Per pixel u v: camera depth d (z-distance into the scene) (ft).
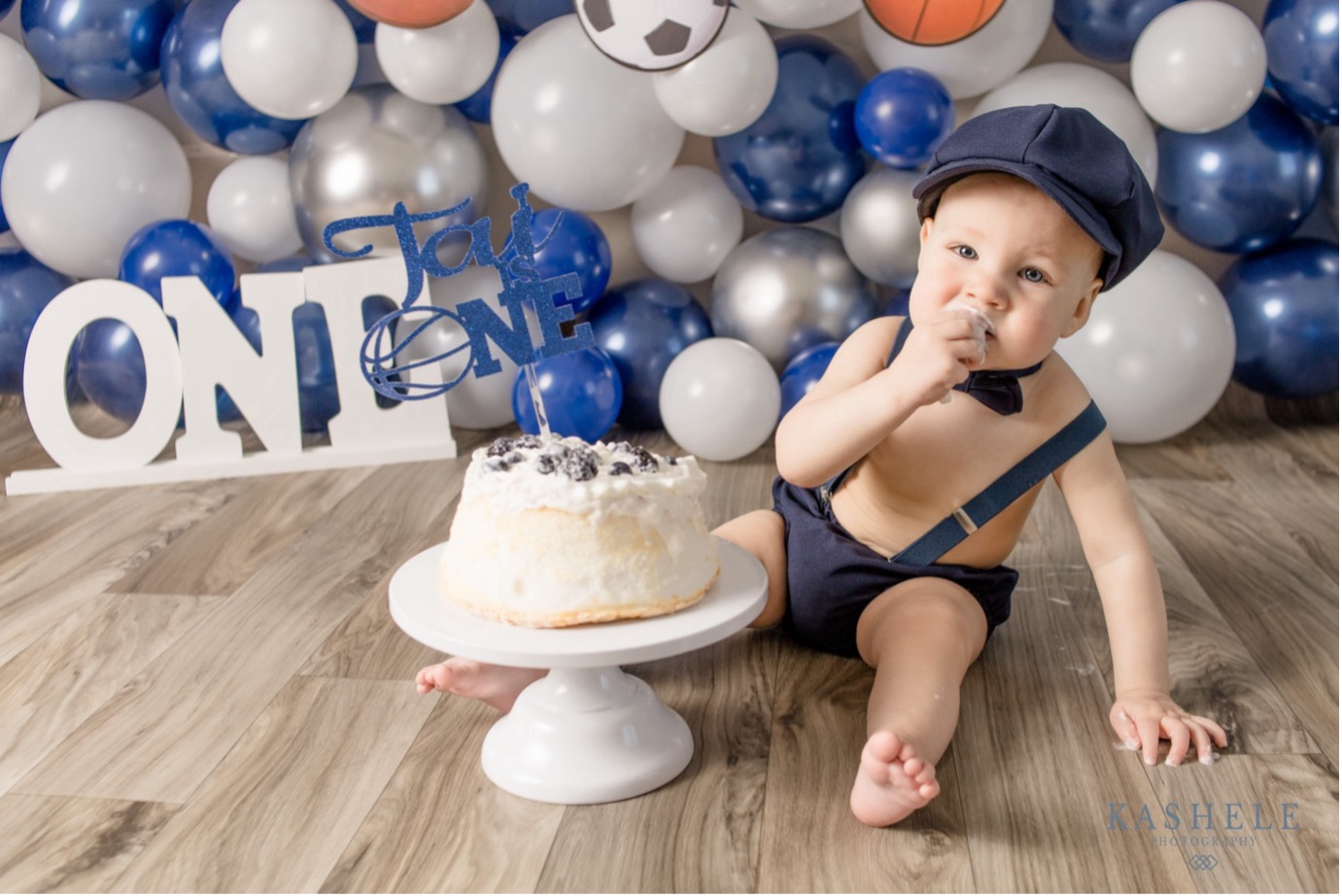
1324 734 4.70
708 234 8.73
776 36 9.26
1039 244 4.35
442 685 4.60
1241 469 8.18
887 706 4.26
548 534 4.01
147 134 8.66
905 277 8.38
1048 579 6.23
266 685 5.08
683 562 4.17
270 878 3.78
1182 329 8.02
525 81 8.12
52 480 7.73
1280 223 8.38
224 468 7.98
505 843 3.97
